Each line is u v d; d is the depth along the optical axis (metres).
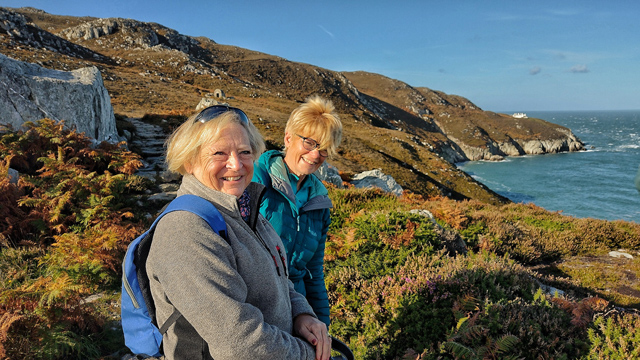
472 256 5.90
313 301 2.05
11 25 71.75
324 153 2.04
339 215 7.76
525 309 3.55
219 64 120.56
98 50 100.00
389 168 42.81
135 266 0.99
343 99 125.38
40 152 7.92
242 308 0.86
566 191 58.25
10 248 4.86
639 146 124.06
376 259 4.94
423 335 3.33
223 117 1.05
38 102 9.64
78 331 3.25
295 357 1.00
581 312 3.52
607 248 9.62
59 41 80.38
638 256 9.09
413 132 119.25
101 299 3.99
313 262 2.08
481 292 3.96
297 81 126.00
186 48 128.25
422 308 3.66
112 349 3.19
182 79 86.12
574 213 45.97
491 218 10.75
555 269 8.07
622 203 50.16
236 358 0.81
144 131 18.09
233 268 0.94
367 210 9.09
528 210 13.28
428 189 42.06
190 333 0.90
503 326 3.20
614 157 100.75
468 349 2.77
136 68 84.44
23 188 6.21
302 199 2.01
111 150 9.16
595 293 6.40
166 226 0.93
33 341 2.90
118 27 114.06
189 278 0.84
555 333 3.33
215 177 1.06
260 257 1.06
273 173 1.92
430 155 58.22
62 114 10.12
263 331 0.88
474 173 78.94
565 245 9.46
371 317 3.68
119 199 6.94
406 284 4.00
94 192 6.55
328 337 1.20
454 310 3.37
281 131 41.38
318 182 2.16
